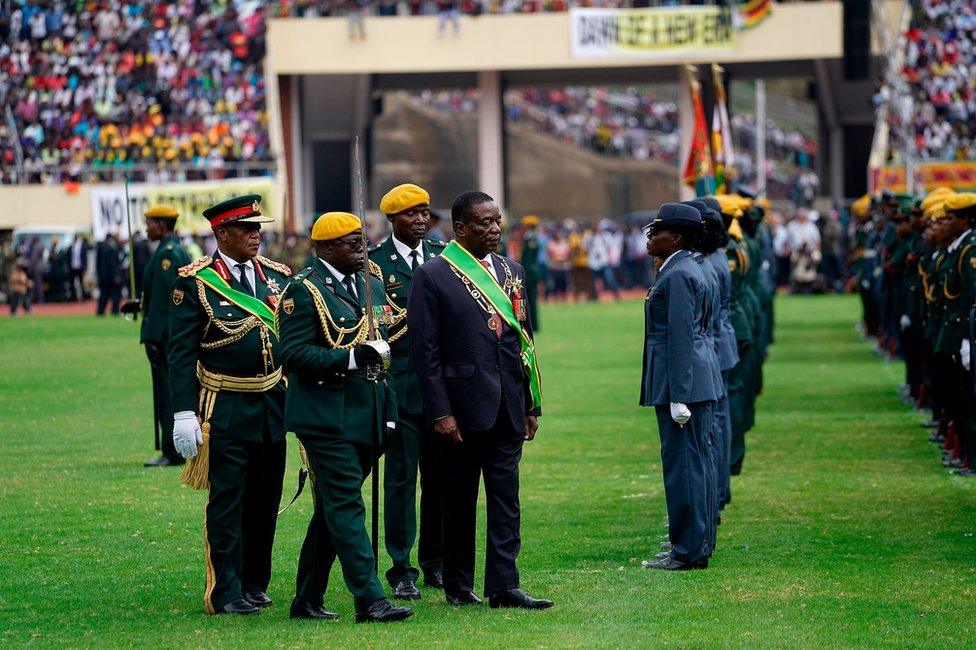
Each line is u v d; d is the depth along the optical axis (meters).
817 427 53.44
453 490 29.28
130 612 28.91
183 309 29.34
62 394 64.81
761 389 60.22
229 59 138.88
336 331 28.36
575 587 30.47
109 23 139.50
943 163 113.56
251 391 29.48
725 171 63.16
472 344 28.80
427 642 25.98
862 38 150.00
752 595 29.44
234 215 29.91
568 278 141.62
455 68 143.75
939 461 45.88
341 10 148.88
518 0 147.75
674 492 32.16
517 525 29.16
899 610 28.12
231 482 29.27
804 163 188.25
